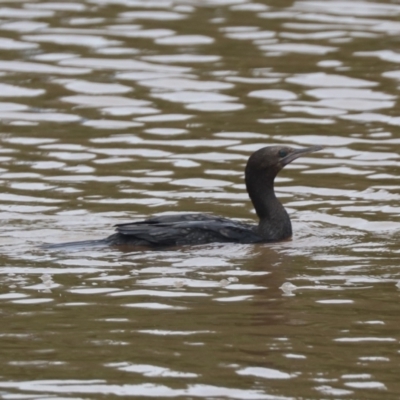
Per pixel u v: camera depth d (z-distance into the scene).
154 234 15.05
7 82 23.27
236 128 20.86
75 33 26.23
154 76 23.66
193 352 11.42
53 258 14.56
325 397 10.36
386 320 12.39
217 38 25.97
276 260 14.60
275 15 27.69
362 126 20.97
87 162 19.14
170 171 18.75
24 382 10.67
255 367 11.05
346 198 17.48
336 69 23.97
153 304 12.88
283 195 17.70
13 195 17.47
